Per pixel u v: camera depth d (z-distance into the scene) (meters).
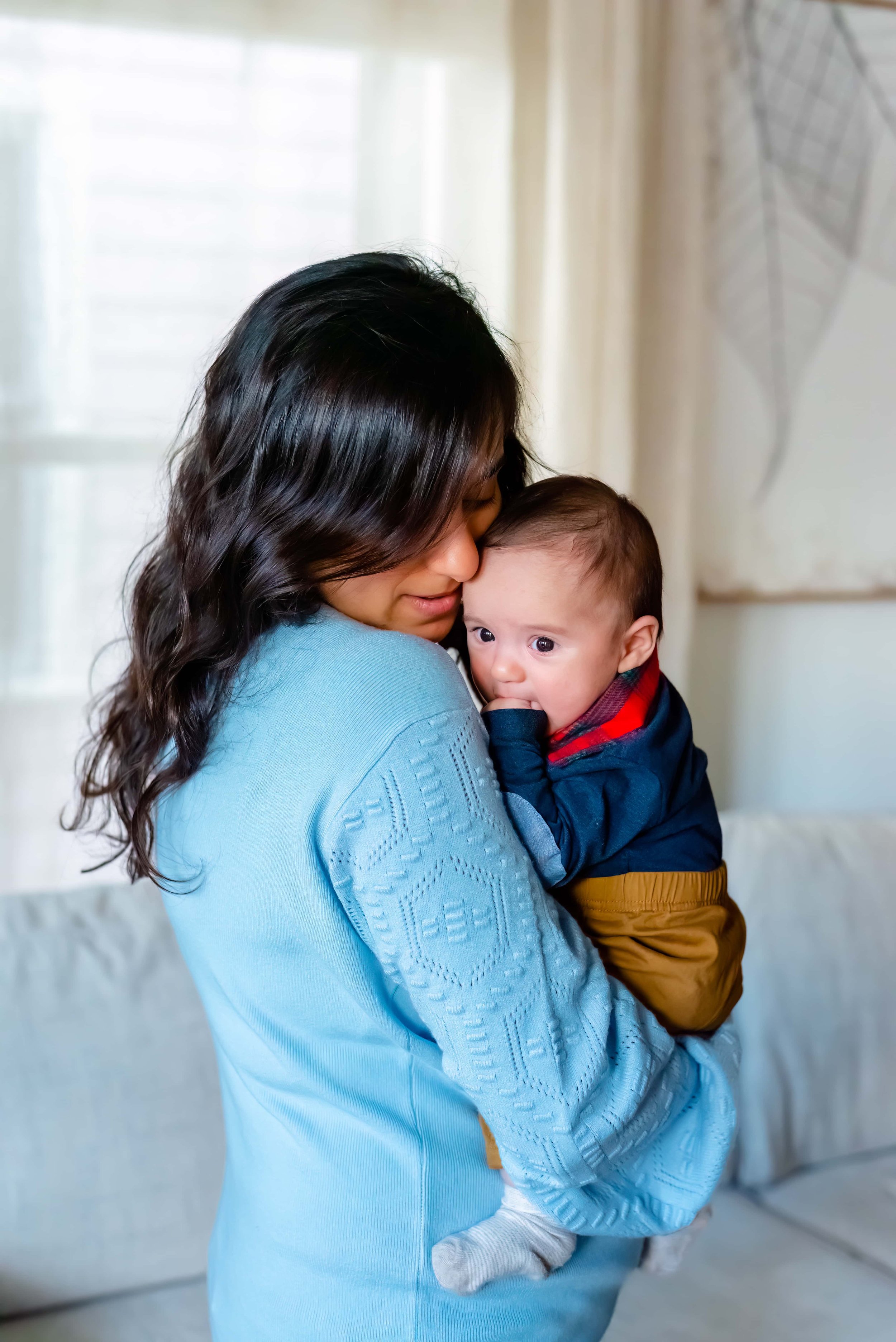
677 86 2.30
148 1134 1.55
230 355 0.78
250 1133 0.86
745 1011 1.86
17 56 1.98
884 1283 1.60
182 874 0.81
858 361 2.60
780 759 2.75
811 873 1.98
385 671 0.72
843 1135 1.92
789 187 2.49
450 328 0.75
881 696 2.80
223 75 2.10
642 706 0.93
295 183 2.16
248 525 0.74
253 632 0.76
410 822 0.69
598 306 2.28
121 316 2.10
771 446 2.57
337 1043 0.79
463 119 2.22
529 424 1.59
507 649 0.93
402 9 2.17
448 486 0.73
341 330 0.72
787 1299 1.56
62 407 2.09
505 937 0.71
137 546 2.16
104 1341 1.45
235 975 0.79
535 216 2.28
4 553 2.09
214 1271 0.96
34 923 1.63
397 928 0.70
